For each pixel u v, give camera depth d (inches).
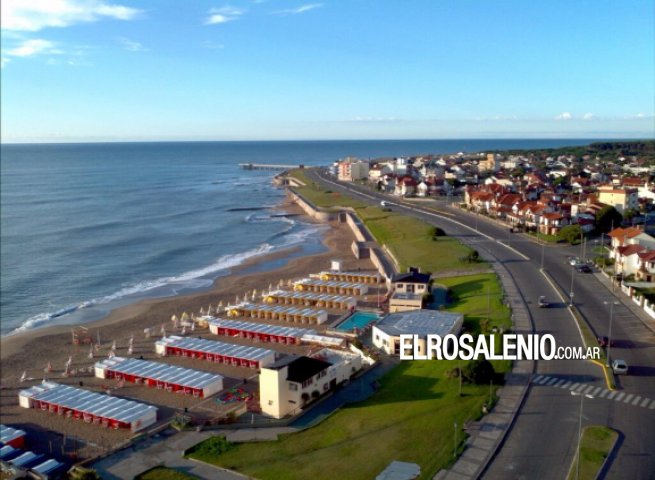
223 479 1673.2
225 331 3213.6
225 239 6353.3
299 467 1700.3
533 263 4114.2
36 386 2518.5
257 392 2437.3
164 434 2001.7
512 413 1925.4
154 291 4301.2
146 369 2635.3
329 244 5954.7
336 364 2374.5
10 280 4611.2
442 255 4468.5
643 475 1555.1
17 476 1775.3
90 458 1865.2
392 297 3376.0
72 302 4072.3
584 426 1827.0
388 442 1800.0
